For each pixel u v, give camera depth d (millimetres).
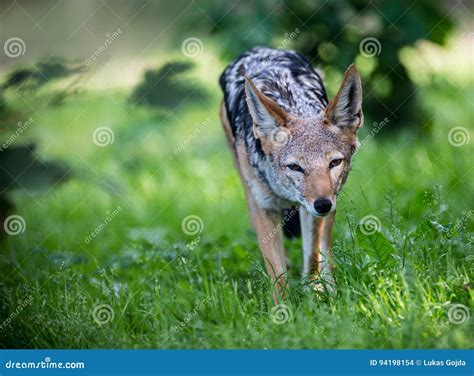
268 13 12523
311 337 6641
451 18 13258
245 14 12492
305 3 12852
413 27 12914
